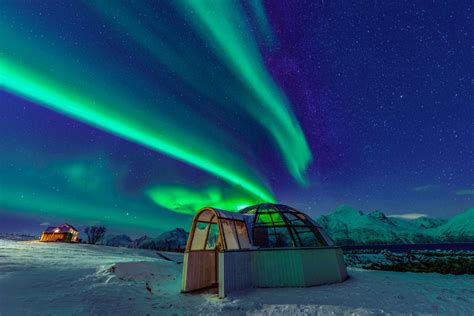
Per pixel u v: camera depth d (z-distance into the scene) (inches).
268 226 456.8
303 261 395.2
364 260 965.2
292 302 291.3
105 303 273.9
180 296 337.1
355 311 255.4
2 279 315.3
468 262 753.0
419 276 545.6
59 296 278.7
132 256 861.2
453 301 304.3
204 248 428.5
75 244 1182.3
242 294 332.5
